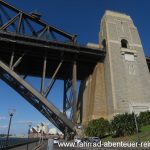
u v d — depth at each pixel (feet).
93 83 253.85
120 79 238.27
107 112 234.58
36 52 228.22
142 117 209.87
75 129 206.69
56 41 225.35
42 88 208.44
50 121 224.53
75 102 223.10
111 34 261.24
